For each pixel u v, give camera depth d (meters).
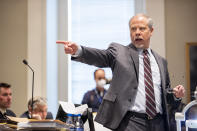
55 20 10.41
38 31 10.11
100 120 4.66
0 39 10.25
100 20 10.48
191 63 9.69
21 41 10.20
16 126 4.16
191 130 5.37
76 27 10.52
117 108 4.61
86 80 10.37
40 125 3.84
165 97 4.86
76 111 4.69
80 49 4.58
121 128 4.60
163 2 9.77
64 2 10.45
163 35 9.69
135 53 4.88
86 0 10.55
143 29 4.96
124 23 10.41
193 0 9.86
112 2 10.48
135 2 10.36
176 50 9.77
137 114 4.64
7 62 10.18
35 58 10.04
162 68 5.04
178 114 4.51
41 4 10.20
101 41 10.45
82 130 4.57
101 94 9.62
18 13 10.27
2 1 10.33
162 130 4.78
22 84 10.07
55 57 10.31
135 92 4.68
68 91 10.27
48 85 10.08
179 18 9.84
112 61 4.85
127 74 4.71
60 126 3.95
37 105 7.54
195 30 9.79
